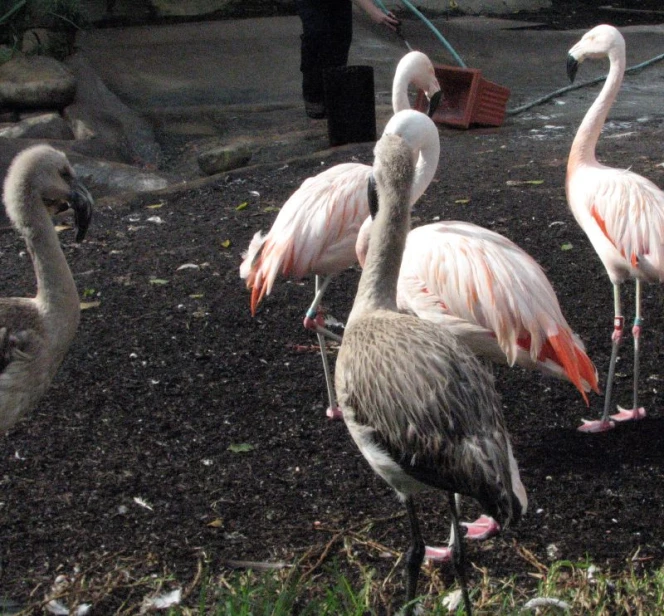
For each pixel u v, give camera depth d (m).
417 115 4.68
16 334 3.44
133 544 3.57
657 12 16.75
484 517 3.71
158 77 11.64
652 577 3.34
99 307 5.60
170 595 3.29
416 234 4.18
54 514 3.73
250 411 4.54
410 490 3.07
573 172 4.59
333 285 5.99
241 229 6.90
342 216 4.55
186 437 4.30
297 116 10.55
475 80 9.41
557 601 3.13
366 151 8.81
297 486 3.95
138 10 13.77
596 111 4.58
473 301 3.89
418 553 3.10
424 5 16.12
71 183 3.68
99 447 4.20
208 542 3.58
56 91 9.59
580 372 3.89
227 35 13.12
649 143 8.68
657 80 12.16
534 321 3.83
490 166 8.19
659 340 5.17
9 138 8.81
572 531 3.65
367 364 3.00
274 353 5.12
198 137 10.14
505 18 16.02
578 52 4.88
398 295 4.14
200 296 5.76
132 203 7.57
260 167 8.40
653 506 3.79
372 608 3.22
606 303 5.60
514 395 4.65
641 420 4.43
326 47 10.09
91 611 3.21
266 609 3.02
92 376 4.81
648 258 4.17
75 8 11.05
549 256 6.23
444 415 2.84
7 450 4.15
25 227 3.51
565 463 4.09
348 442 4.29
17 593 3.30
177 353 5.07
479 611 3.15
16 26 10.70
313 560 3.49
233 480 3.98
